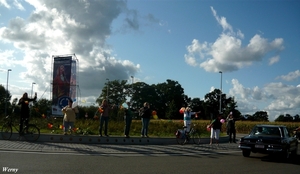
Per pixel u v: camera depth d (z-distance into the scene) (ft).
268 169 34.63
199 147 53.31
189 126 58.49
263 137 43.45
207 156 43.39
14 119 53.36
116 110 90.74
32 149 40.60
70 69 86.33
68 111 53.42
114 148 45.70
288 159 44.39
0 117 67.67
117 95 233.96
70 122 53.42
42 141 50.24
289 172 33.06
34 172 27.07
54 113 85.81
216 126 57.31
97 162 33.63
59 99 85.92
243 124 142.00
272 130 46.50
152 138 55.88
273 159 44.27
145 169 30.91
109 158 36.99
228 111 166.91
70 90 86.33
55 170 28.30
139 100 237.25
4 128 50.60
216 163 37.17
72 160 34.09
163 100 250.98
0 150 38.73
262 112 235.61
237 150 52.54
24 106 50.37
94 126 67.41
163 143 56.65
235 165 36.40
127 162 34.71
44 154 37.40
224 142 67.62
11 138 50.42
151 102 240.12
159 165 33.65
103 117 53.26
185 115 58.59
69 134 53.47
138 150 45.11
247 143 43.45
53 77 87.04
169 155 42.52
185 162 36.70
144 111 56.80
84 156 37.52
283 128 47.62
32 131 50.11
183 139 57.47
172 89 253.24
